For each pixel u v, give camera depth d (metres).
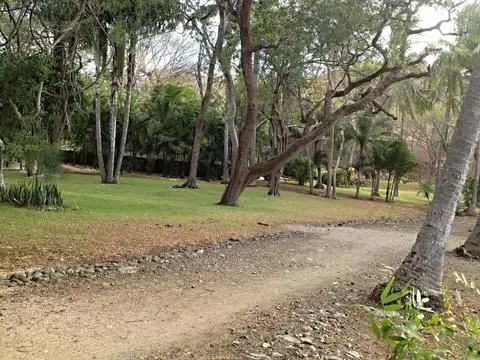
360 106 16.47
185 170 37.69
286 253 9.97
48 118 17.73
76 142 34.66
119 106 33.16
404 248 12.05
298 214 17.44
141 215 12.99
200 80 26.50
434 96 26.86
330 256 10.09
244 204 19.05
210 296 6.38
